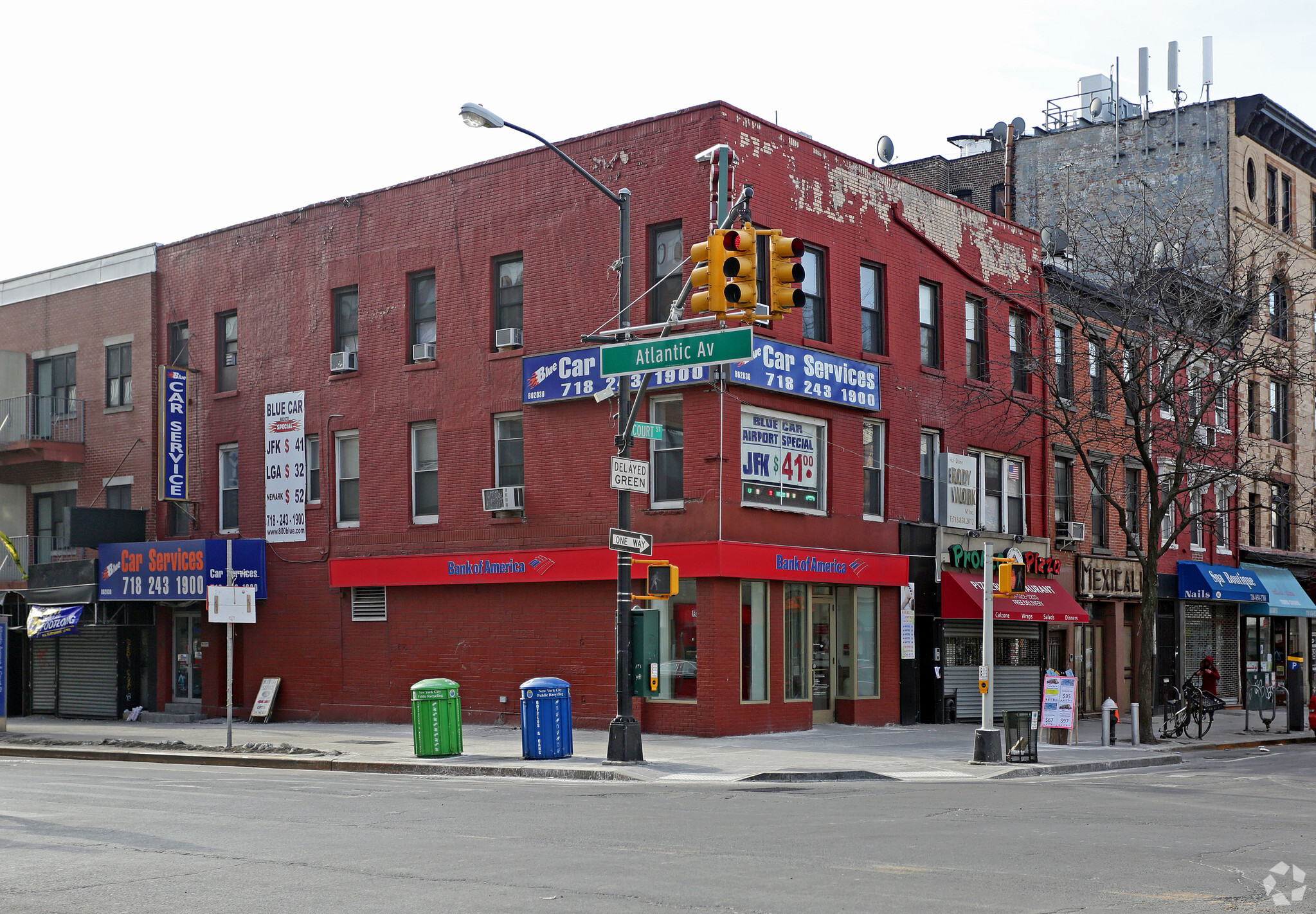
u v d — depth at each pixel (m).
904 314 29.55
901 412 29.25
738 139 25.47
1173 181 43.53
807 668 26.86
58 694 35.97
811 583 26.97
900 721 28.78
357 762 21.14
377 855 10.85
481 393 28.00
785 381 25.84
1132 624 37.53
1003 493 32.66
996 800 15.66
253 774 20.06
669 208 25.62
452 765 20.25
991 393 30.75
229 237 33.19
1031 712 21.27
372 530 29.72
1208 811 14.77
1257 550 43.41
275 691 31.08
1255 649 43.97
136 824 12.96
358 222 30.56
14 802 15.18
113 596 32.56
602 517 25.98
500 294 28.16
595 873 9.89
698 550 24.53
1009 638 32.25
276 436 31.73
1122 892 9.18
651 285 25.88
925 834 12.21
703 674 24.55
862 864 10.35
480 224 28.36
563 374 26.50
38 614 33.88
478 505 27.89
